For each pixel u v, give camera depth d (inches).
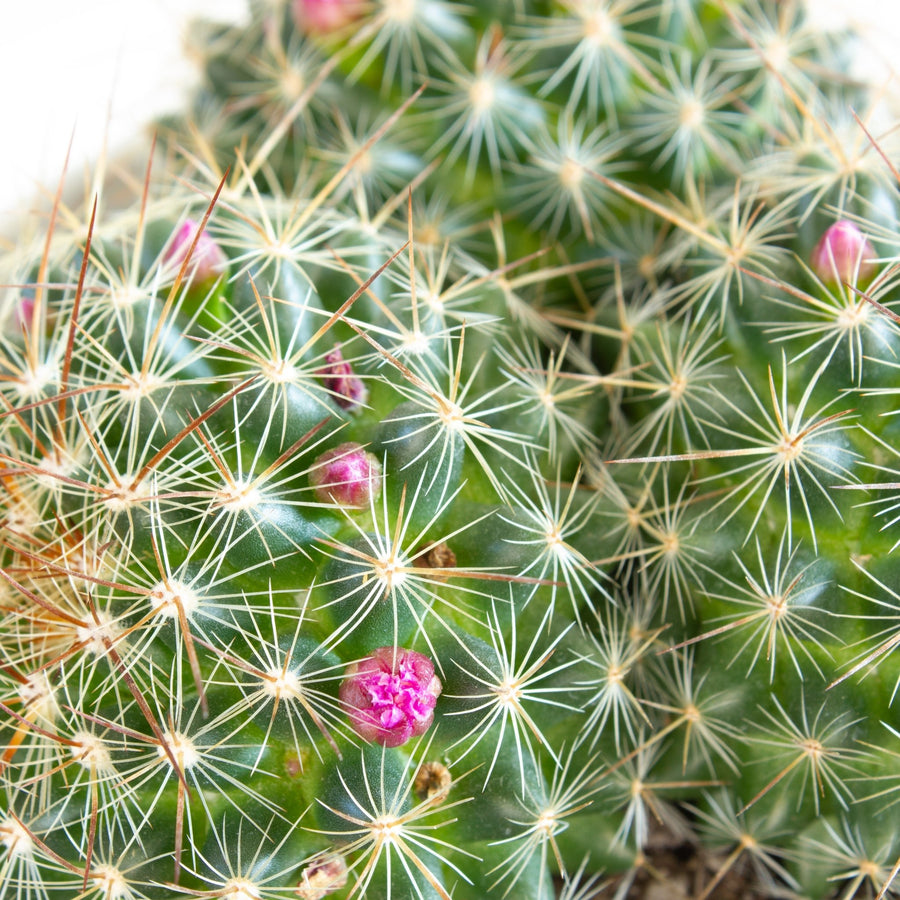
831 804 8.8
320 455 8.6
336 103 10.0
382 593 8.4
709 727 9.0
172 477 8.5
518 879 8.7
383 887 8.4
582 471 9.3
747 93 9.9
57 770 8.5
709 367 9.1
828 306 8.8
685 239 9.8
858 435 8.7
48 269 9.4
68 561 8.7
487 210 10.0
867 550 8.7
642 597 9.2
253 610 8.4
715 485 9.0
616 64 9.7
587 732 8.8
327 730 8.4
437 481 8.5
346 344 8.9
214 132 10.5
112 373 8.8
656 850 9.5
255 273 9.0
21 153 12.7
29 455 9.0
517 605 8.6
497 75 9.8
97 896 8.5
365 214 9.6
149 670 8.4
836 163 9.2
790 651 8.8
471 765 8.5
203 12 11.1
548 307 10.2
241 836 8.4
